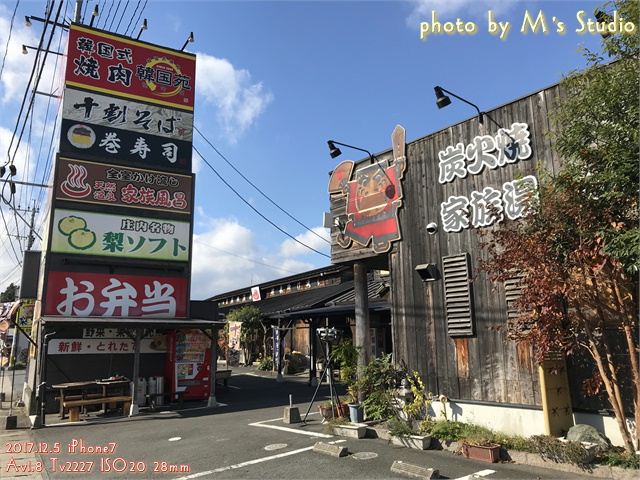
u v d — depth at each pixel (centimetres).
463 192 847
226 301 4184
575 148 581
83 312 1388
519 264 600
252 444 850
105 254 1431
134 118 1552
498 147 799
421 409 859
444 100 809
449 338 836
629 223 537
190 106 1658
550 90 743
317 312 1869
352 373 975
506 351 751
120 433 1030
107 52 1540
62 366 1395
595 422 664
